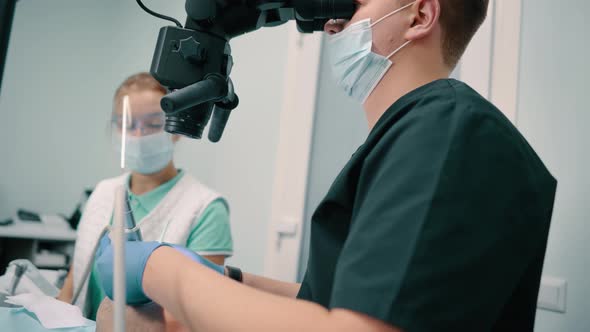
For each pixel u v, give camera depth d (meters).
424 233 0.42
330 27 0.72
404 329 0.40
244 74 2.31
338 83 0.74
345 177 0.57
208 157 2.41
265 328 0.41
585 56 1.17
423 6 0.65
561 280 1.14
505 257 0.45
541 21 1.27
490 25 1.34
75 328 0.77
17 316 0.80
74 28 3.17
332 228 0.60
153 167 1.38
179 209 1.39
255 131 2.21
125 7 3.22
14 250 2.39
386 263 0.42
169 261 0.53
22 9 2.97
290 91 2.04
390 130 0.52
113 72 3.23
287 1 0.67
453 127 0.48
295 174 1.97
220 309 0.44
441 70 0.66
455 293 0.41
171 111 0.51
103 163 3.21
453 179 0.44
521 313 0.56
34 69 3.01
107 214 1.45
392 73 0.67
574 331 1.10
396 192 0.45
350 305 0.41
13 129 2.92
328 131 1.97
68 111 3.13
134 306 0.63
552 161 1.19
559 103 1.20
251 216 2.13
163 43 0.60
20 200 2.92
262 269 2.04
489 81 1.33
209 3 0.61
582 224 1.12
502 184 0.46
